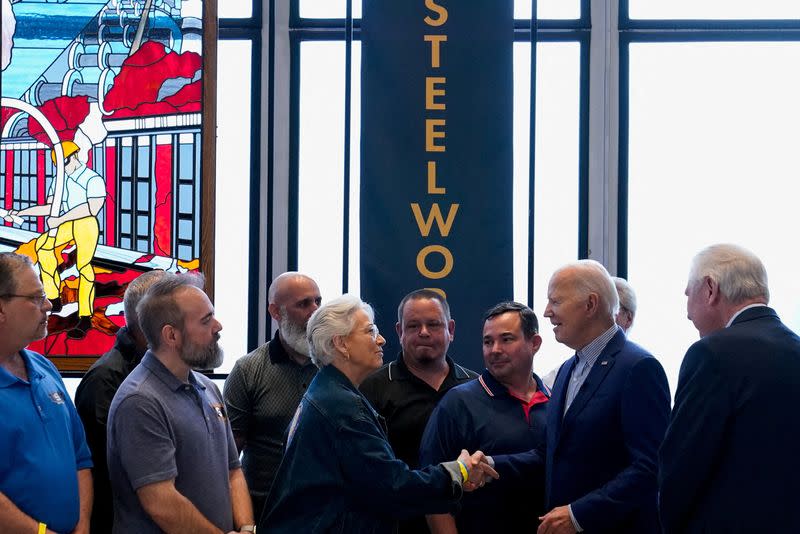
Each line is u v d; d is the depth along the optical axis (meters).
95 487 2.98
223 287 5.14
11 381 2.58
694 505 2.43
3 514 2.44
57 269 4.88
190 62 4.98
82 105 4.95
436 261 4.72
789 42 5.18
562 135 5.19
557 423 2.95
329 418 2.57
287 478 2.61
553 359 5.07
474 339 4.70
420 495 2.59
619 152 5.15
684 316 5.12
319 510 2.58
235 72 5.18
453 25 4.80
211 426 2.82
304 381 3.59
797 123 5.15
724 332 2.44
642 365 2.81
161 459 2.60
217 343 2.80
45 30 4.95
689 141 5.16
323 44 5.20
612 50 5.15
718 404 2.37
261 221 5.16
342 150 5.19
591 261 3.02
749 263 2.52
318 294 3.60
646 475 2.71
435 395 3.46
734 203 5.14
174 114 4.95
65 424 2.69
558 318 2.95
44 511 2.53
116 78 4.96
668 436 2.45
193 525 2.61
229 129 5.17
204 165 4.92
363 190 4.74
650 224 5.15
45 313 2.67
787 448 2.35
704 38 5.17
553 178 5.18
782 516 2.33
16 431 2.52
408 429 3.41
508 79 4.79
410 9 4.79
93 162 4.94
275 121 5.16
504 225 4.75
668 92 5.17
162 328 2.73
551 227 5.17
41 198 4.91
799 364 2.39
